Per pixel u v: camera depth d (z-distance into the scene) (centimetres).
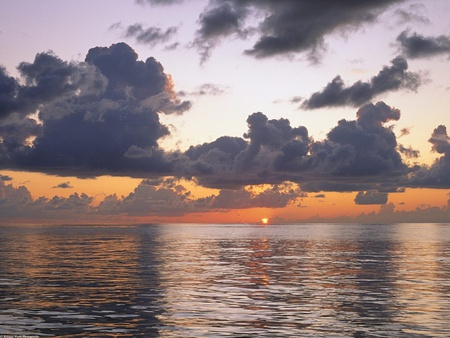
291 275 4772
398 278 4534
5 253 7875
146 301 3180
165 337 2264
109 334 2311
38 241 12512
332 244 11550
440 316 2731
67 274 4734
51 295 3397
